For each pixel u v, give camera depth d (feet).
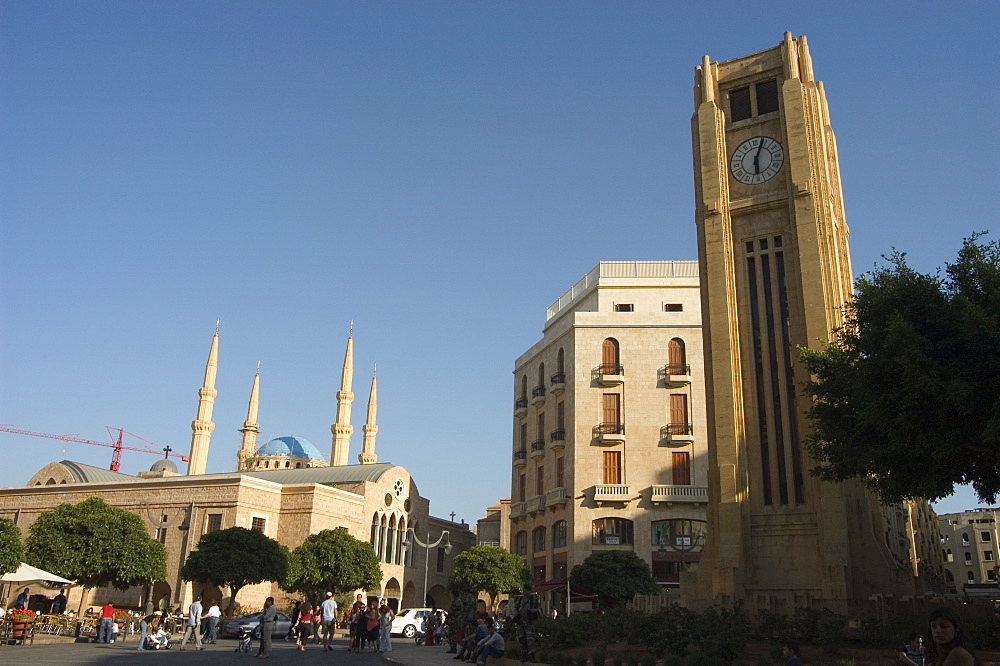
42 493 278.67
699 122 157.38
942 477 91.76
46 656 101.86
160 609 218.38
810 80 153.28
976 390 84.17
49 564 182.19
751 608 111.04
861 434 97.66
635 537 234.79
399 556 297.33
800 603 110.93
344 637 192.03
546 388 276.00
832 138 172.55
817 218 141.79
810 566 128.88
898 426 88.63
